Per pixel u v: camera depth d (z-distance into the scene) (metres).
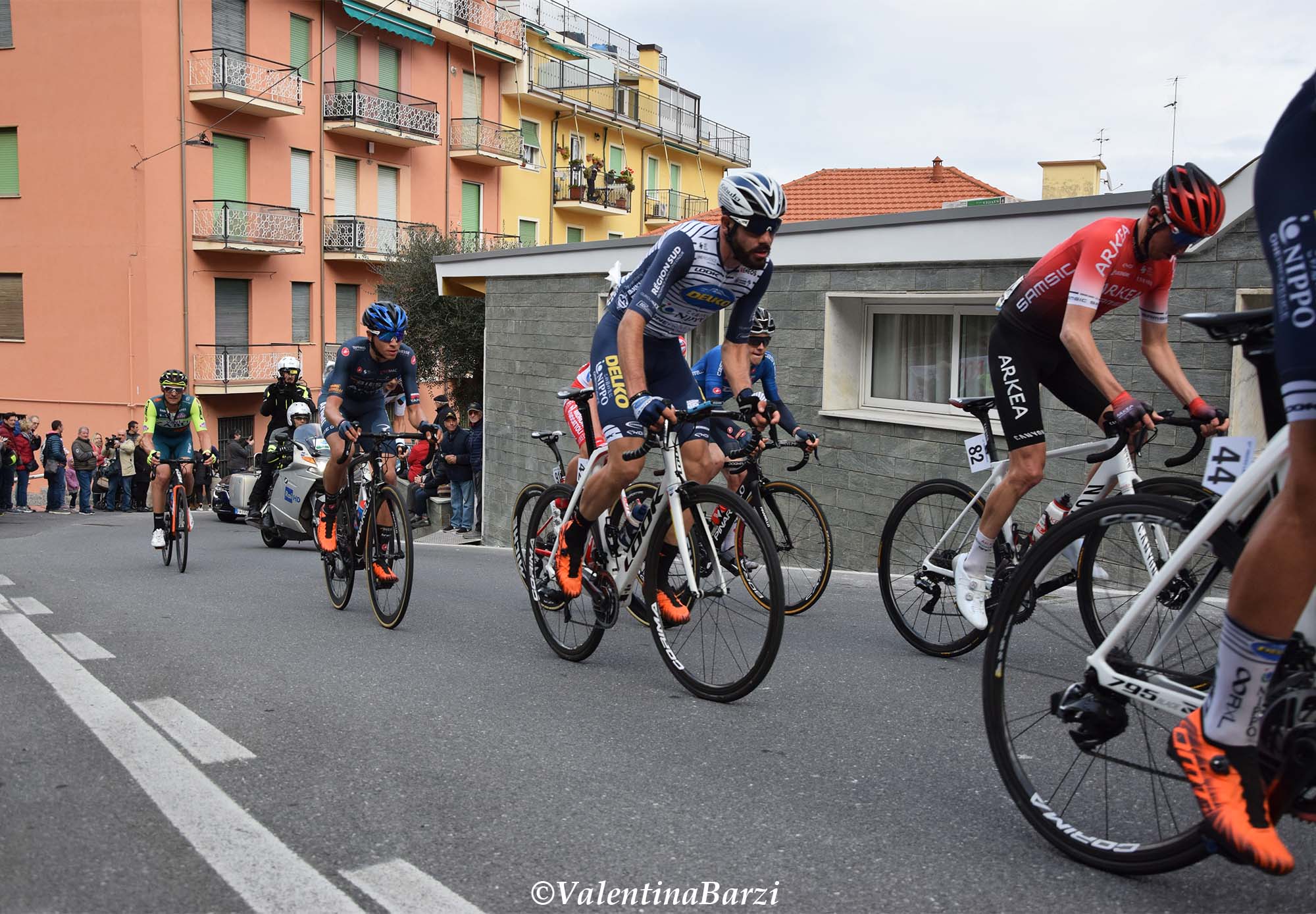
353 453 5.96
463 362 25.80
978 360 8.18
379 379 6.14
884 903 2.30
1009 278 7.54
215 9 26.56
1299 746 2.06
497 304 13.81
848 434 8.80
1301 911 2.23
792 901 2.31
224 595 6.78
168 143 25.75
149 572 8.27
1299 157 1.98
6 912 2.26
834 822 2.74
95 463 19.61
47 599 6.51
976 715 3.68
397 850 2.58
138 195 25.44
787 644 4.87
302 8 28.73
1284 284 1.98
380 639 5.13
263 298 28.42
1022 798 2.61
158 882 2.41
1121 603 3.06
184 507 8.38
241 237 26.78
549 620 4.76
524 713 3.74
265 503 11.97
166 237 25.88
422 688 4.11
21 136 26.33
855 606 5.95
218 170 27.05
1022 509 7.04
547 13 42.66
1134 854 2.36
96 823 2.74
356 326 31.64
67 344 26.39
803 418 9.16
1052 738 2.86
